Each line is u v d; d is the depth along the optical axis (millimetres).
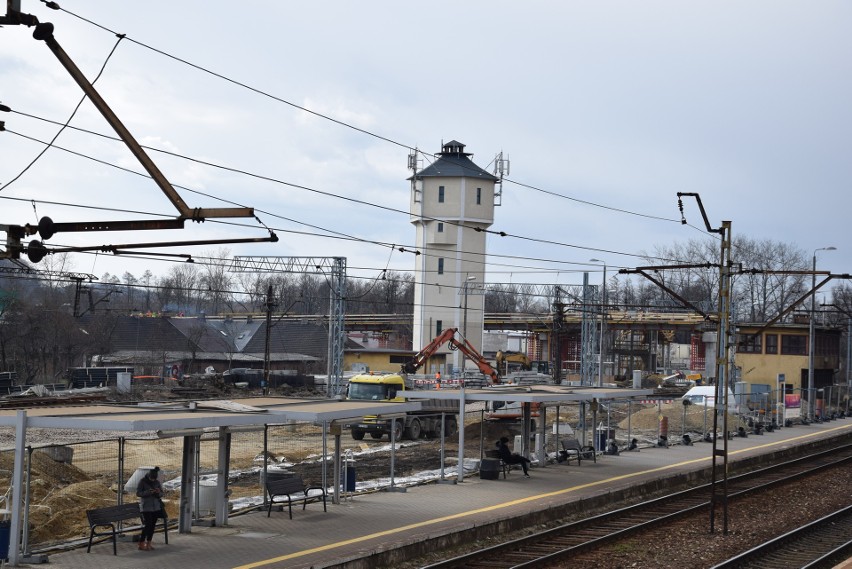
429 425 49781
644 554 20266
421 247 90750
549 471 31609
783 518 25641
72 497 24969
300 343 98375
